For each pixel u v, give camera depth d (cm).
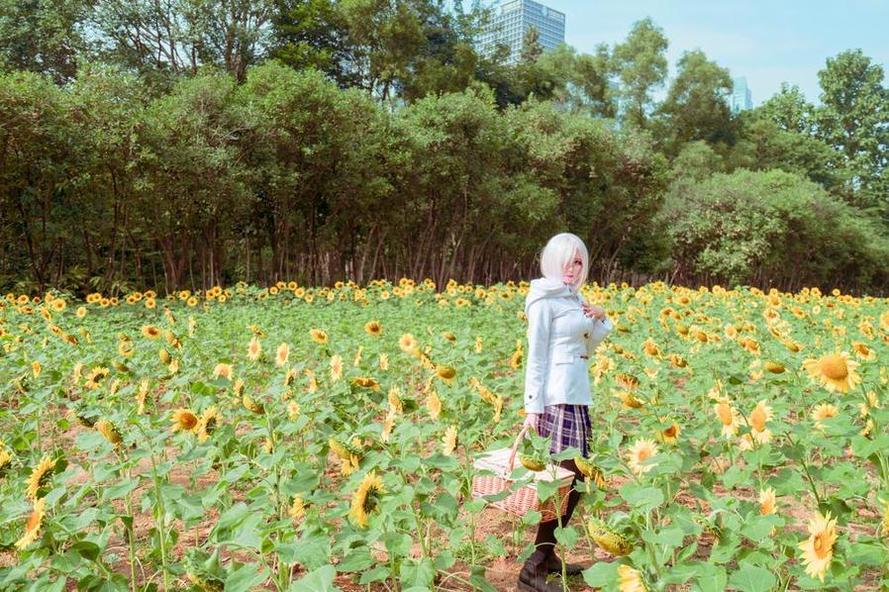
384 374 552
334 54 3084
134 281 2117
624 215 3008
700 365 544
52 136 1406
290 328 866
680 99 5294
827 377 293
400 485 264
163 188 1636
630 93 5147
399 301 1421
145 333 641
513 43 5338
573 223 2830
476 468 314
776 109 6209
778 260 3606
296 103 1808
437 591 313
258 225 2081
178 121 1628
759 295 1597
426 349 600
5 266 1725
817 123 6066
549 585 306
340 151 1886
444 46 3394
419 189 2166
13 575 224
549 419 314
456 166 2175
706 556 335
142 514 397
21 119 1366
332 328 855
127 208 1705
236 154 1734
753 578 192
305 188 1959
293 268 2173
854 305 1415
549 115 2717
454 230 2428
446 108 2197
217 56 2627
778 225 3356
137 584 285
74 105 1459
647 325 858
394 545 237
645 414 420
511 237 2488
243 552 342
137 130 1527
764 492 237
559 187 2706
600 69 5116
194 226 1855
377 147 1967
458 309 1177
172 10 2473
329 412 379
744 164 5269
